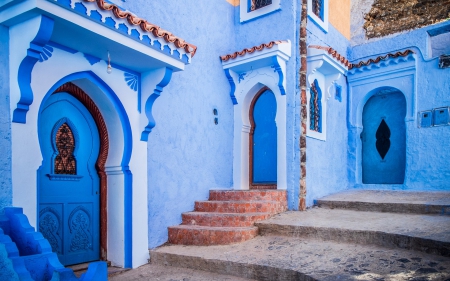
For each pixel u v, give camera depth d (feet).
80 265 17.65
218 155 25.84
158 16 21.57
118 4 18.93
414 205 21.77
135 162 18.85
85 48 16.10
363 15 32.45
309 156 25.44
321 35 28.02
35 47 13.62
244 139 27.63
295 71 25.09
